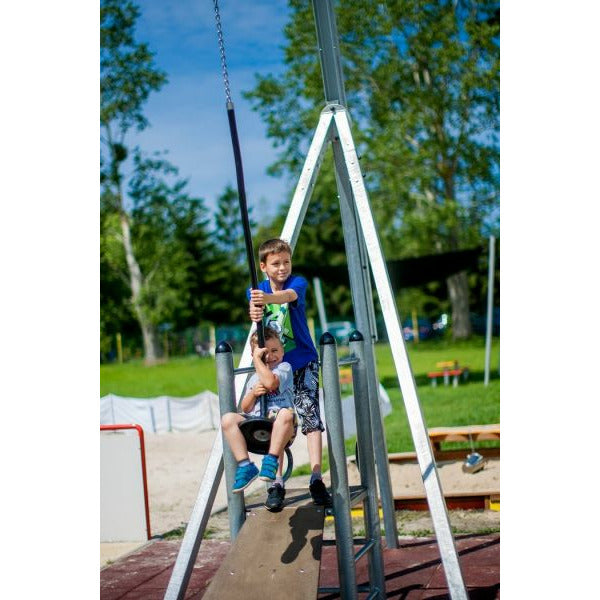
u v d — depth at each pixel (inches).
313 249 2052.2
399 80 1160.8
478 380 823.7
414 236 1270.9
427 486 164.2
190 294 2087.8
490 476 322.7
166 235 1587.1
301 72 1180.5
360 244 229.1
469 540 255.0
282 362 166.6
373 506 188.5
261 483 390.6
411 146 1189.1
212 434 578.6
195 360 1531.7
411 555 242.4
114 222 1534.2
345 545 161.5
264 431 158.4
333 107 203.6
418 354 1197.7
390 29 1094.4
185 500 363.9
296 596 142.6
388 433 510.3
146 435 585.0
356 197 189.0
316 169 203.0
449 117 1147.3
